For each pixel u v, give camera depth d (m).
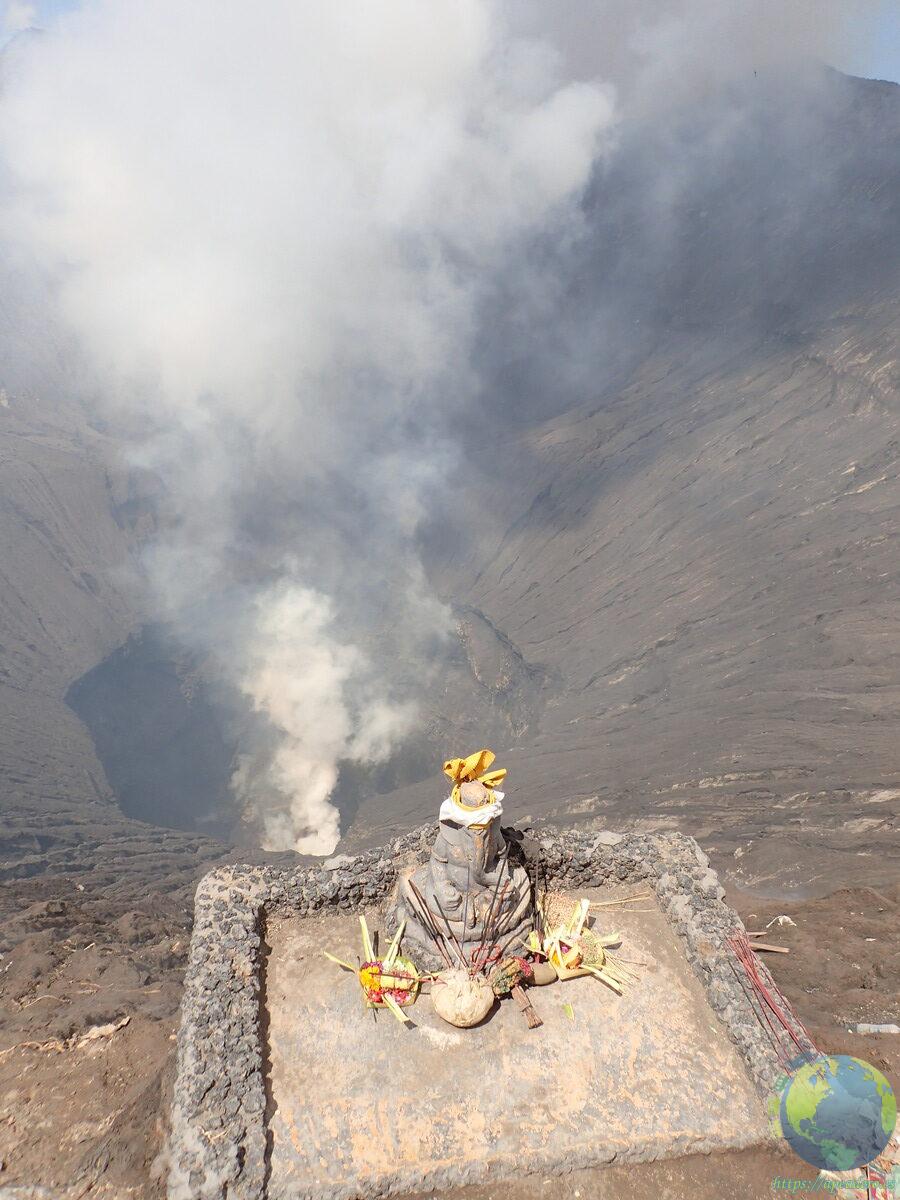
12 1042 13.14
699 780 36.94
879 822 28.73
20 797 51.50
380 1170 10.02
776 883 26.03
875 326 66.75
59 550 84.50
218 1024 11.66
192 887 37.53
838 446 61.38
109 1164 10.20
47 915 22.58
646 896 14.51
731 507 64.00
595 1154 10.17
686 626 55.56
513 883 13.07
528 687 64.25
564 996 12.54
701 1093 10.95
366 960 12.87
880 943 15.23
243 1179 9.77
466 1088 11.11
